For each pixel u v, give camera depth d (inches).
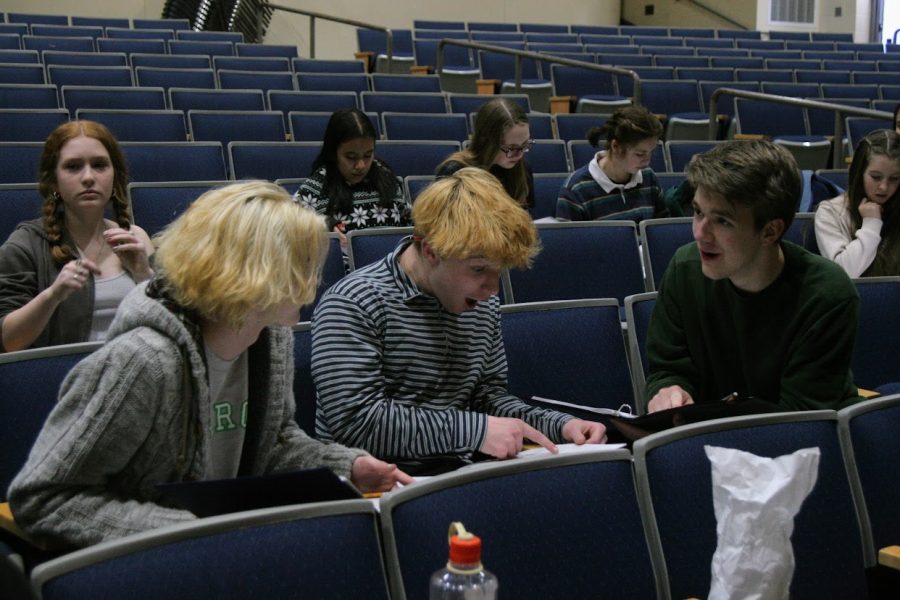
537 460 61.6
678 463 66.3
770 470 53.4
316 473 54.9
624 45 467.5
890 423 75.2
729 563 52.8
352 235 123.6
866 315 117.6
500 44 418.9
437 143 216.8
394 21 526.9
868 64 437.1
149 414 57.0
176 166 190.2
